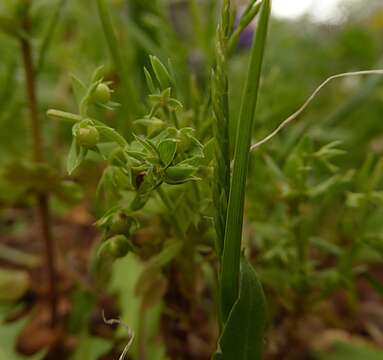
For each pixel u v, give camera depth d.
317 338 0.12
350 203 0.10
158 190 0.08
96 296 0.11
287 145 0.12
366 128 0.19
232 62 0.18
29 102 0.12
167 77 0.07
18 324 0.12
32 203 0.12
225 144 0.06
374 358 0.12
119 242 0.07
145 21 0.15
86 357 0.11
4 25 0.11
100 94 0.07
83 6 0.20
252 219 0.10
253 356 0.07
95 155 0.08
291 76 0.22
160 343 0.11
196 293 0.09
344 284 0.10
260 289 0.07
